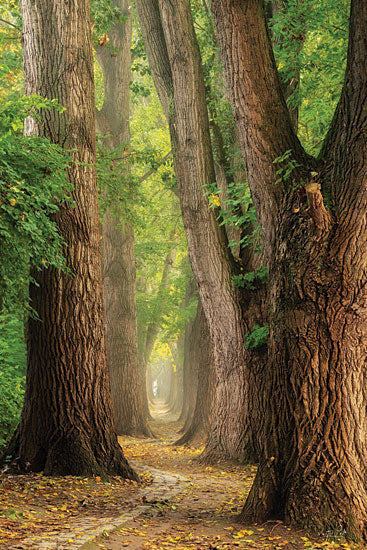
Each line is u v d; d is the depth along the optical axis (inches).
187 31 563.2
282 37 525.7
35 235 326.6
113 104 964.6
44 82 444.1
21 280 367.9
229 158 642.8
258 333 529.7
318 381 270.2
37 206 332.8
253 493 280.2
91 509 306.8
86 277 426.9
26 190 341.4
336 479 258.4
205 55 700.7
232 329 560.7
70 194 428.8
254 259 566.9
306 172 303.6
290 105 520.4
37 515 270.8
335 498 255.1
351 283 266.1
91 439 408.5
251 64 318.3
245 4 318.3
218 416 576.1
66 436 401.7
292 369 277.4
